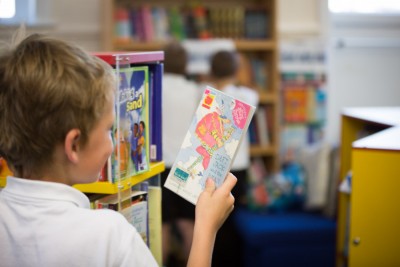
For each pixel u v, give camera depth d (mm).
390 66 5426
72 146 1115
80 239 1114
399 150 2297
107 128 1160
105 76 1144
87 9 4980
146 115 1603
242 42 4762
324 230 3799
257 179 4699
